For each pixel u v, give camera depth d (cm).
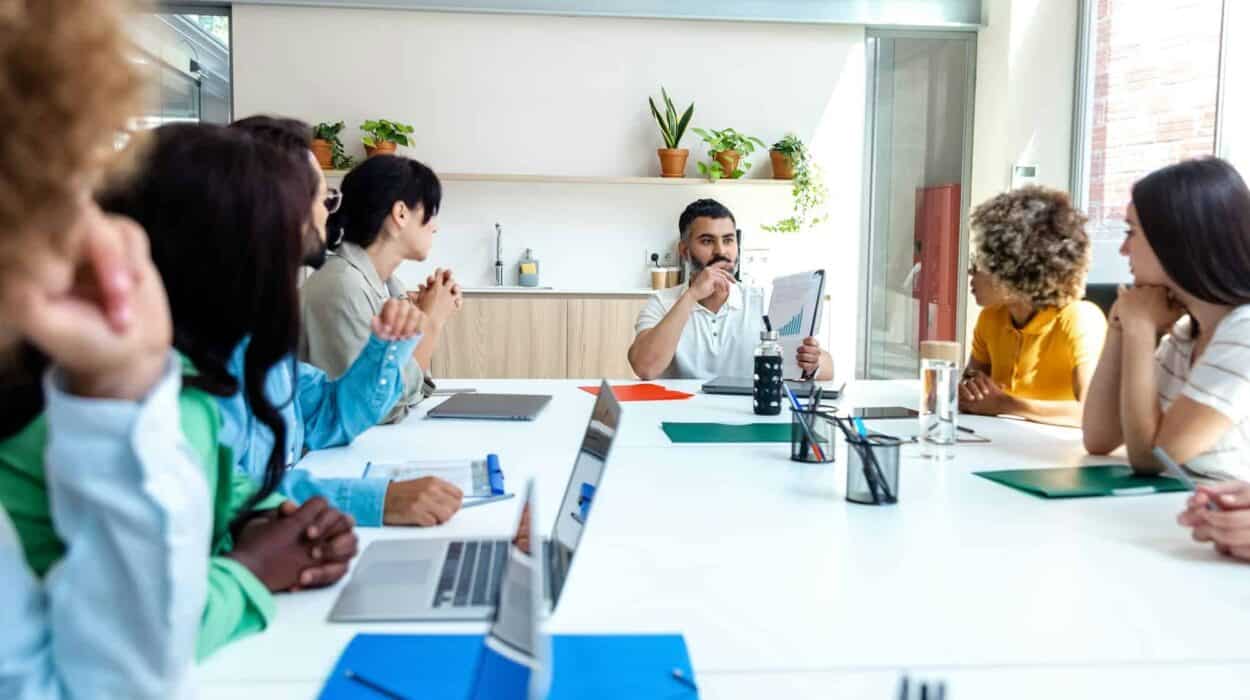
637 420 226
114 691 65
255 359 103
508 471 172
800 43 534
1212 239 171
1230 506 123
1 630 63
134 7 47
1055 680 88
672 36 528
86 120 44
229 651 94
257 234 96
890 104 546
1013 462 184
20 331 56
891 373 559
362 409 191
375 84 515
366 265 245
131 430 61
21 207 44
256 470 156
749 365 317
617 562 122
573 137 528
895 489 151
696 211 323
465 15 517
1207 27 417
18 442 73
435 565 118
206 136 98
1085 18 501
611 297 503
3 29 42
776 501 153
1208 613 105
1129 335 177
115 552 63
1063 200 245
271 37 507
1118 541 132
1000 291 248
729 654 94
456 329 493
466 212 529
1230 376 167
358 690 85
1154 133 453
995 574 118
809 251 545
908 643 97
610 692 85
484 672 76
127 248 59
